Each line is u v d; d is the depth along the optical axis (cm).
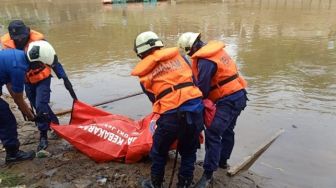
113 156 489
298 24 1561
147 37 399
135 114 718
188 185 427
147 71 395
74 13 2123
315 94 773
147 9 2167
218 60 431
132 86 868
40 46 468
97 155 494
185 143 411
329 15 1789
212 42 463
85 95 821
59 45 1291
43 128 535
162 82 391
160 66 394
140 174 464
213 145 434
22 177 461
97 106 756
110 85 877
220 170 504
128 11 2106
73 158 506
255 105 725
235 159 539
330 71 915
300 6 2155
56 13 2155
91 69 1002
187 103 388
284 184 479
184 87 390
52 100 798
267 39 1282
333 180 489
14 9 2420
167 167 489
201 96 402
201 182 435
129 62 1053
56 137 575
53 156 512
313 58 1035
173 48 404
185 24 1628
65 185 444
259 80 862
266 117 674
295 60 1019
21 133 602
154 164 419
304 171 510
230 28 1508
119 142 497
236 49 1153
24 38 512
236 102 445
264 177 493
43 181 452
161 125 396
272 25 1552
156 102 398
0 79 447
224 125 438
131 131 513
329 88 805
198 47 450
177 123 389
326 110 698
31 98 554
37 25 1748
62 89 862
